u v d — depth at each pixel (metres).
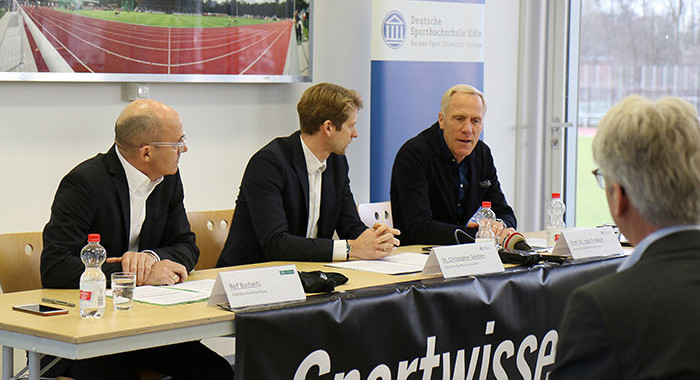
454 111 3.79
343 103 3.30
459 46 5.03
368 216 3.81
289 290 2.37
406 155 3.85
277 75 4.53
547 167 5.85
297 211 3.31
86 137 3.96
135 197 2.82
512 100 5.80
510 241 3.21
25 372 2.46
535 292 2.92
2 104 3.70
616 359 1.12
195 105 4.31
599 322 1.13
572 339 1.16
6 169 3.73
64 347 1.98
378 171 4.83
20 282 2.95
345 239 3.45
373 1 4.75
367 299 2.48
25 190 3.79
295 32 4.59
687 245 1.17
